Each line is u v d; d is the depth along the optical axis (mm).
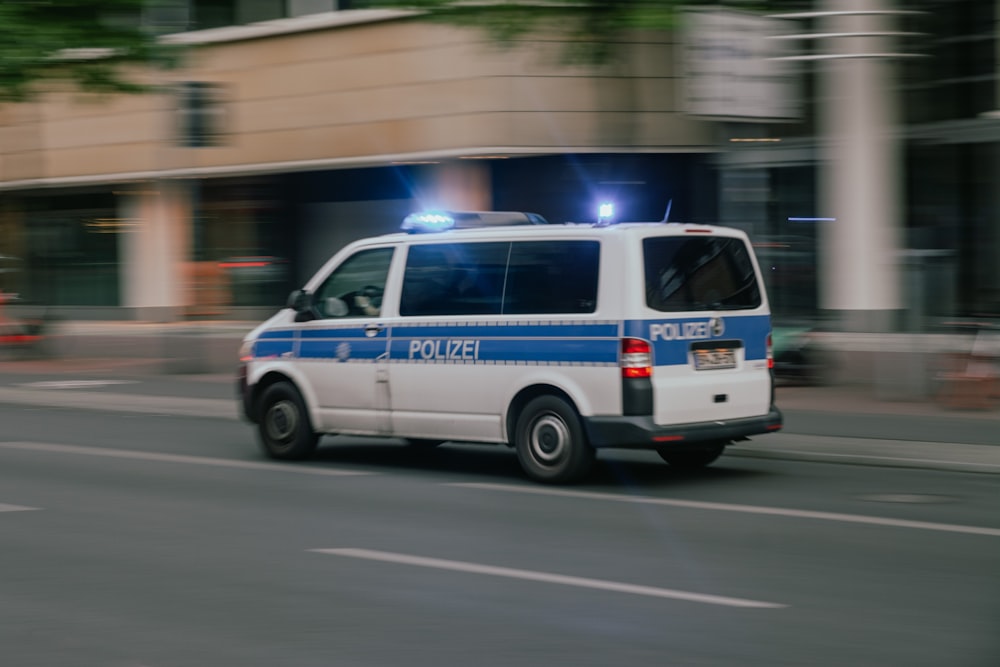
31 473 10766
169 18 19734
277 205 28406
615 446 9383
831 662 5094
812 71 19047
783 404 14430
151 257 31312
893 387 14922
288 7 26562
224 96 18844
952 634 5480
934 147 19859
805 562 6961
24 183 32719
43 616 5996
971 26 19312
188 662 5230
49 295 33656
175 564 7086
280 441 11430
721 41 14461
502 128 22859
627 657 5191
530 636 5523
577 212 23562
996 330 14141
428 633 5594
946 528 7883
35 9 18547
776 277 20359
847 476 10180
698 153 23453
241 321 29344
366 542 7656
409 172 25562
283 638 5551
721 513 8516
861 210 19797
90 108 31141
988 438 11586
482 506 8891
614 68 22766
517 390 9828
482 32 16047
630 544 7516
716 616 5820
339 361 10977
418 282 10547
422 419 10453
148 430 13984
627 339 9297
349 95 25500
